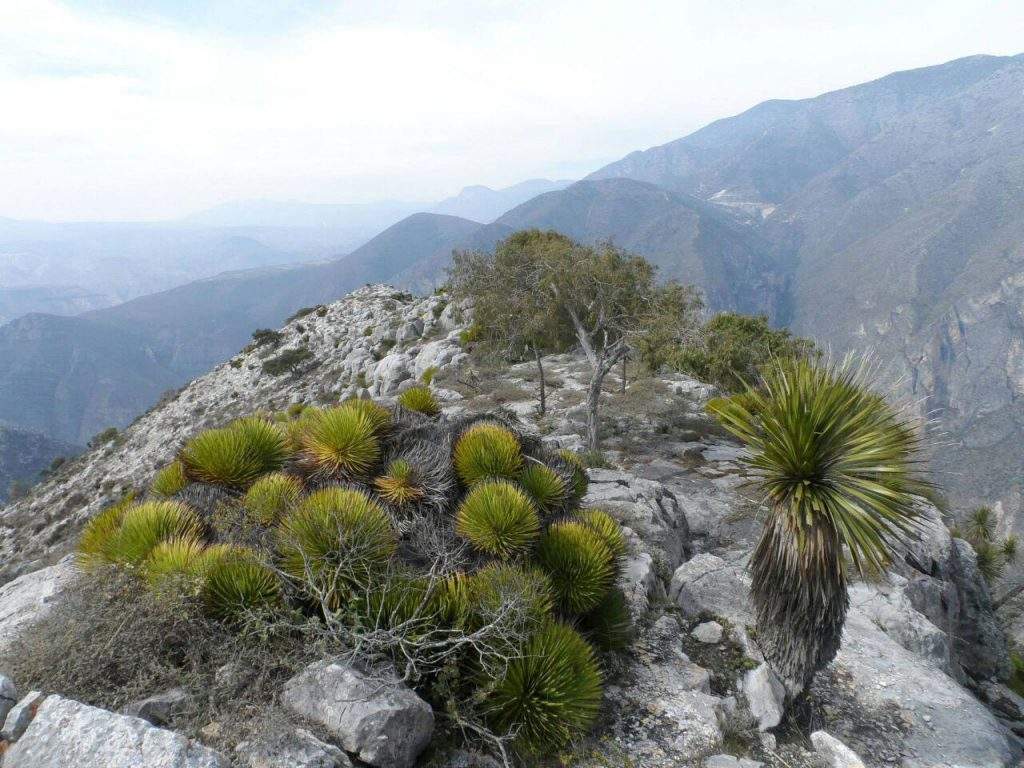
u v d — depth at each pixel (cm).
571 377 2889
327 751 344
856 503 562
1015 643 1688
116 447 5444
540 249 2083
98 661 386
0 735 317
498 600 462
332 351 5603
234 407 5112
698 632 710
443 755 415
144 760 297
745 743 542
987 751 603
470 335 3391
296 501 548
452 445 697
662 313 1766
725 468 1600
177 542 481
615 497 1075
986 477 18938
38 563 1538
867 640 805
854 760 526
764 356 2462
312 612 473
